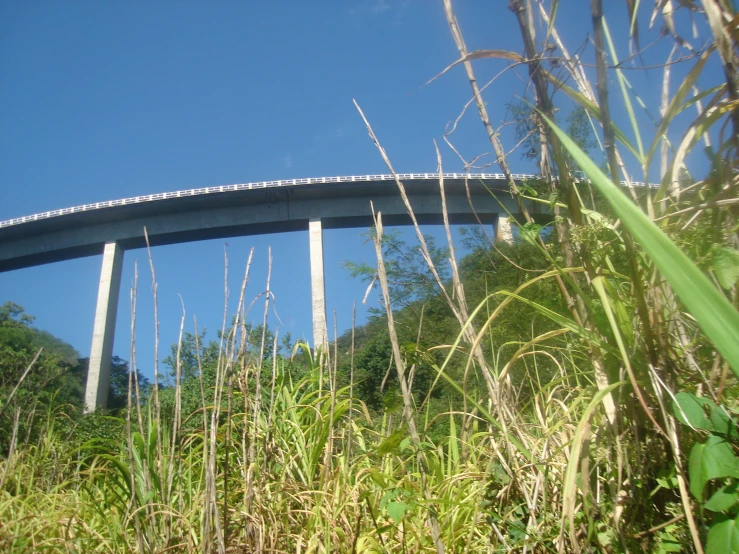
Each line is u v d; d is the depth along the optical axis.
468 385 3.47
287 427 3.47
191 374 6.42
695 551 1.66
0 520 2.93
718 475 1.41
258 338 3.46
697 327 1.80
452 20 2.21
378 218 2.15
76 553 2.75
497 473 2.36
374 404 4.66
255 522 2.49
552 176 2.04
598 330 1.81
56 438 4.86
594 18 1.61
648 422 1.81
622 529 1.79
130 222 33.19
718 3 1.52
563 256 2.01
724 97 1.62
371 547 2.43
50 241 33.94
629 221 0.93
